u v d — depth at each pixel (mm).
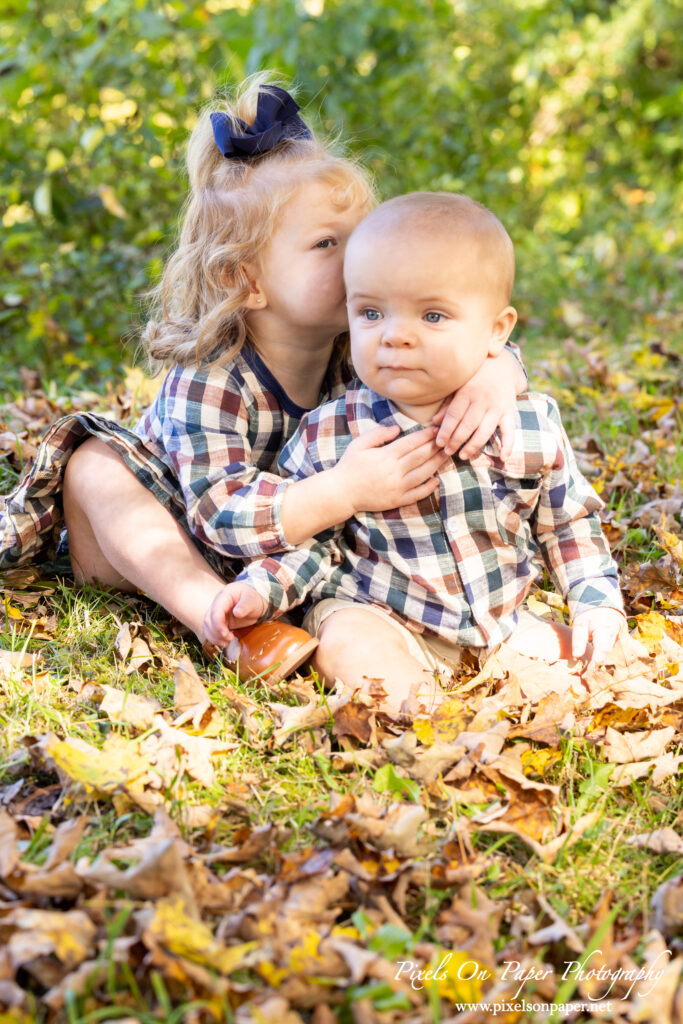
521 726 1663
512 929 1314
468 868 1368
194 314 2123
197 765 1571
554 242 6371
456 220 1703
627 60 7820
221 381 2012
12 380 3730
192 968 1156
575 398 3457
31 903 1268
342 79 5023
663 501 2535
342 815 1402
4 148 4203
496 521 1873
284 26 4758
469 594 1861
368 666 1765
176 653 1957
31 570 2199
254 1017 1119
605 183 7816
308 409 2150
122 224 4406
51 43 4262
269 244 1972
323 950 1215
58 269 4137
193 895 1266
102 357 3965
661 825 1540
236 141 1982
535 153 7328
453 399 1821
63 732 1655
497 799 1535
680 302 4875
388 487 1810
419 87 5504
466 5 6492
